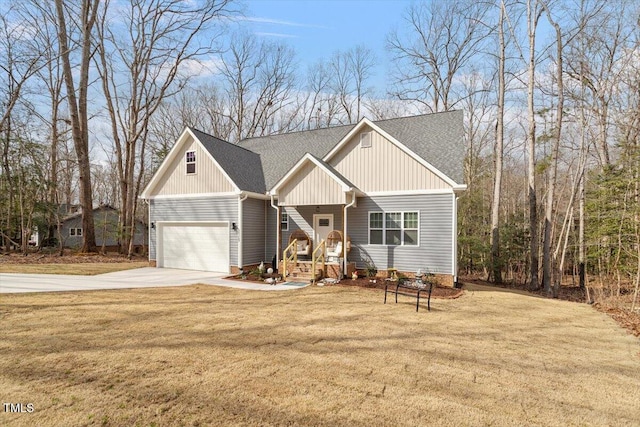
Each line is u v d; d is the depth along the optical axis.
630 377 5.04
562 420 3.82
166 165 16.84
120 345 5.75
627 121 18.42
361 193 14.00
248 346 5.85
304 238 15.31
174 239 16.84
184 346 5.77
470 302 10.35
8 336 6.13
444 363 5.36
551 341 6.72
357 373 4.89
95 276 13.88
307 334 6.61
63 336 6.16
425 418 3.77
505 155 27.97
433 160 13.68
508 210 26.81
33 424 3.48
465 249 21.39
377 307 9.13
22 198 21.09
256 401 4.03
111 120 24.14
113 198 41.03
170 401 3.98
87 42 20.72
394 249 13.66
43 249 23.08
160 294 10.40
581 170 17.03
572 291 17.28
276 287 12.08
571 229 20.20
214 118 34.41
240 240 14.88
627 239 12.12
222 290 11.31
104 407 3.81
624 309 10.23
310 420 3.66
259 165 18.25
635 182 12.27
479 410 3.97
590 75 17.95
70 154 31.94
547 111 18.14
